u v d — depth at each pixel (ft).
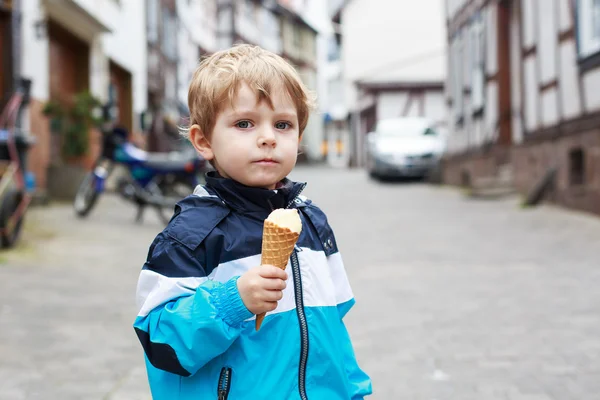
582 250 21.18
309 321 5.15
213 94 5.02
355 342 12.69
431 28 96.68
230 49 5.32
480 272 18.75
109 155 29.63
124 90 56.80
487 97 44.55
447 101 56.90
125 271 19.22
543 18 33.27
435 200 40.73
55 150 40.91
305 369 5.04
